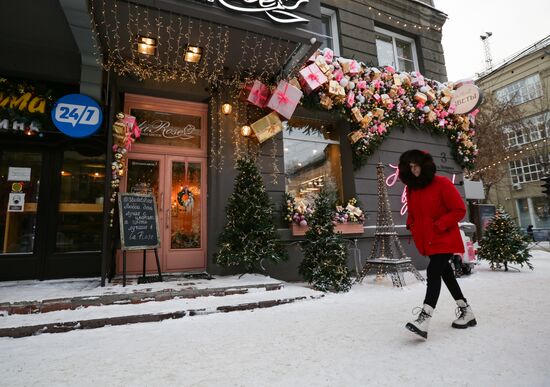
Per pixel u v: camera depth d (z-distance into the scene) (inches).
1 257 217.8
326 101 285.6
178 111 279.1
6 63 212.1
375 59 363.6
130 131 234.1
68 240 234.5
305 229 271.7
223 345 117.0
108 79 222.1
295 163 305.4
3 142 227.5
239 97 276.2
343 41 348.5
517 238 302.4
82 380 89.8
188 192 271.6
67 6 164.7
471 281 252.7
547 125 829.2
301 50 232.5
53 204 233.3
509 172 1033.5
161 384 87.1
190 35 214.1
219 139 269.0
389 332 128.6
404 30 403.2
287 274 265.9
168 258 256.8
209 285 195.9
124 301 166.2
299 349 112.0
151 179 263.3
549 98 878.4
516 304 171.9
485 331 127.6
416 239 134.0
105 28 201.0
